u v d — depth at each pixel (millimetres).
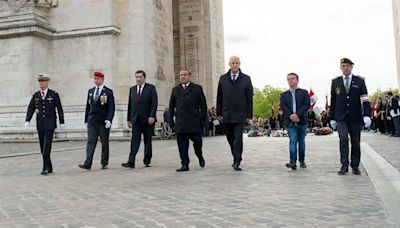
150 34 36219
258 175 13062
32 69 33906
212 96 52031
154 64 36656
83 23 35219
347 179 11773
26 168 16891
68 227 7215
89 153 16266
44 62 35344
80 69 35125
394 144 23844
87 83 34938
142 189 11031
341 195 9367
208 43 52312
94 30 34812
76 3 35500
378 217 7254
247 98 14633
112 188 11352
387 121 35312
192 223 7199
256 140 33938
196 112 15000
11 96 34250
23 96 33938
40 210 8688
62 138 33656
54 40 35750
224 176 13055
